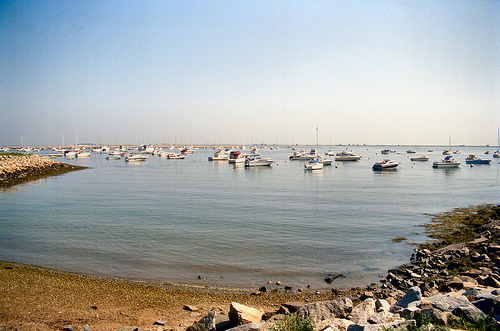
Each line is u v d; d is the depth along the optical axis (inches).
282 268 769.6
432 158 6712.6
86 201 1721.2
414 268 749.9
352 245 945.5
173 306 567.2
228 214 1376.7
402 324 353.7
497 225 1046.4
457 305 417.4
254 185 2471.7
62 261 804.6
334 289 648.4
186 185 2471.7
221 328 446.9
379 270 755.4
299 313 427.8
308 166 3860.7
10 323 458.6
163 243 960.9
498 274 627.5
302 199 1786.4
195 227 1149.7
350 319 417.1
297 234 1059.9
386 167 3841.0
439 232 1079.6
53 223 1208.8
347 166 4510.3
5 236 1027.9
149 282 684.1
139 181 2741.1
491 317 372.8
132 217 1315.2
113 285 658.2
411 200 1733.5
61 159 6082.7
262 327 385.4
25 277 667.4
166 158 6683.1
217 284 678.5
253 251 891.4
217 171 3818.9
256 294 629.6
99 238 1010.1
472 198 1788.9
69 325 465.4
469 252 820.0
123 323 491.5
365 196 1883.6
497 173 3351.4
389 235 1048.8
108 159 6190.9
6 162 2829.7
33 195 1934.1
